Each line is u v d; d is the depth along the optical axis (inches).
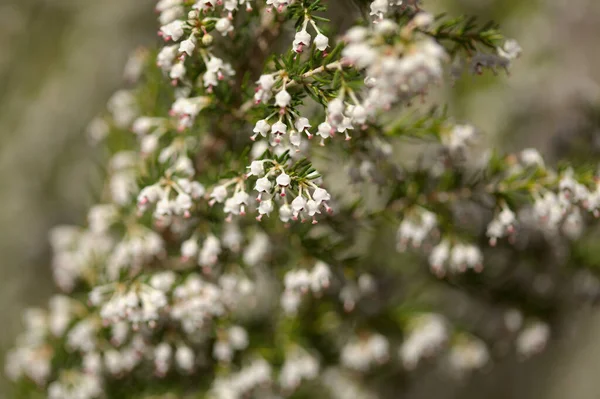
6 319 27.1
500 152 28.4
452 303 19.2
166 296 15.1
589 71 30.3
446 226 15.4
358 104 13.3
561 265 17.0
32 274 27.8
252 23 14.8
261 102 14.2
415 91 12.6
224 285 15.4
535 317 17.2
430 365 20.1
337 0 14.8
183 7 14.2
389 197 15.4
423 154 16.2
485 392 30.8
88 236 16.6
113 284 15.1
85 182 26.8
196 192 14.5
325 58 13.5
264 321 16.8
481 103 28.8
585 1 30.9
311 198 13.6
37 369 16.2
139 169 15.7
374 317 16.7
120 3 28.2
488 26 14.2
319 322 16.7
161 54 14.1
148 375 16.4
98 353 15.8
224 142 15.3
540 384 32.5
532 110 28.8
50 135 28.0
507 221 15.1
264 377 16.0
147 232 15.5
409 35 12.4
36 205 27.8
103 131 16.7
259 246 15.3
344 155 14.8
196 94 14.6
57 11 28.7
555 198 14.9
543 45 30.4
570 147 16.9
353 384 17.8
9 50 28.4
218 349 15.7
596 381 35.1
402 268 17.7
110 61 28.1
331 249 15.3
